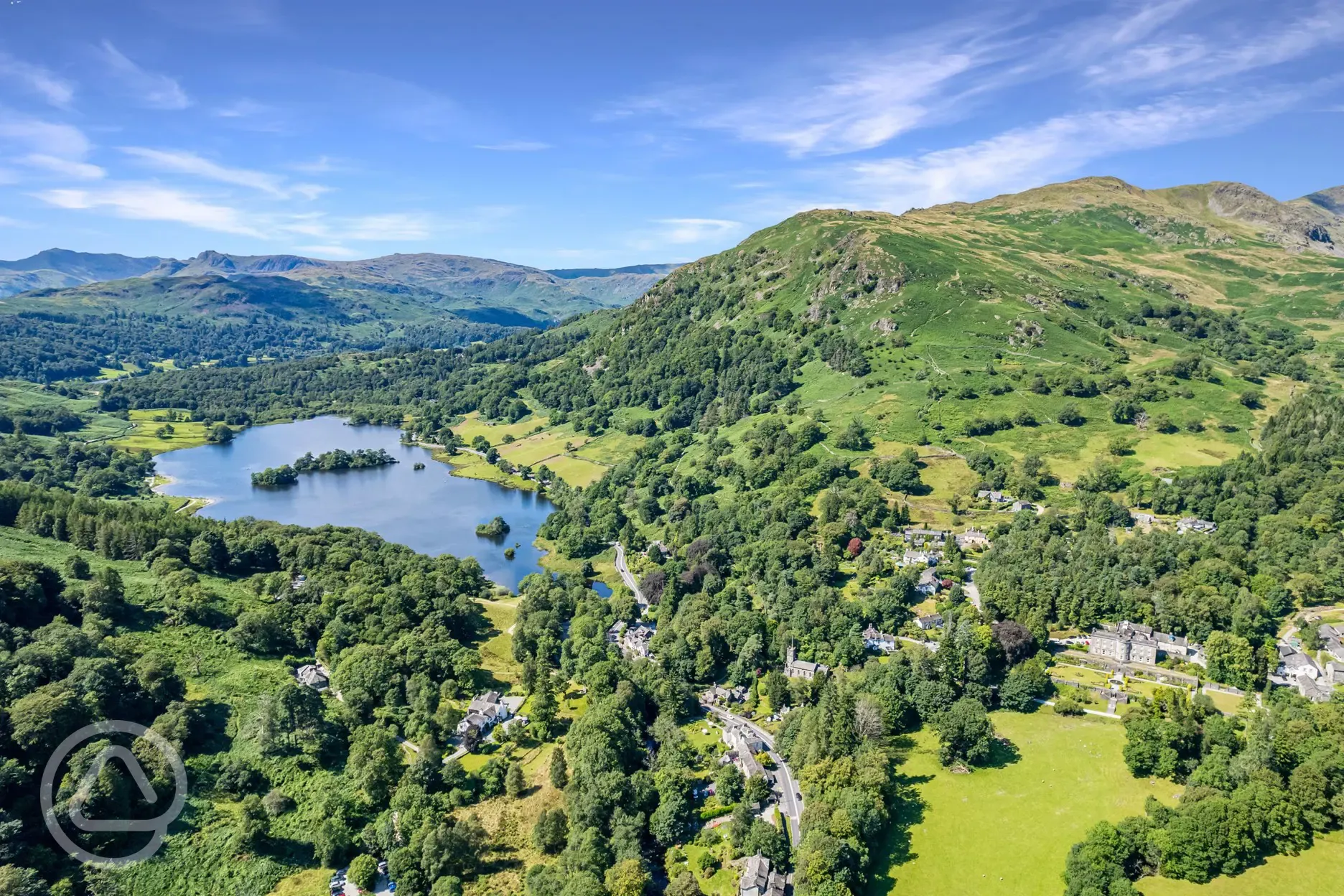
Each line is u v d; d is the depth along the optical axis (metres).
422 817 121.75
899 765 133.88
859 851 109.06
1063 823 114.88
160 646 156.25
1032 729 141.00
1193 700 139.62
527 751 147.75
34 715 113.31
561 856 117.12
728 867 114.06
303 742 139.00
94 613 154.75
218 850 115.81
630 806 123.94
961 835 115.62
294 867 116.62
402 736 148.88
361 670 158.88
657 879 114.75
